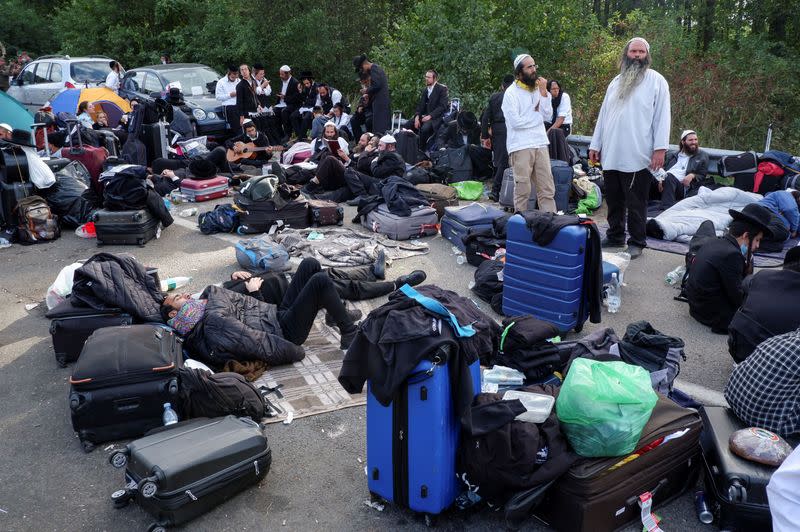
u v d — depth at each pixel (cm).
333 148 1065
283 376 467
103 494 354
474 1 1482
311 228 833
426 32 1532
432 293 353
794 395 328
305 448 391
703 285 534
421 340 299
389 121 1312
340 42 1952
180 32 2236
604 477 303
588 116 1738
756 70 1723
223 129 1458
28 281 682
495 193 996
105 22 2344
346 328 503
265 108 1459
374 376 308
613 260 613
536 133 752
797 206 784
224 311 470
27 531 326
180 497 316
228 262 723
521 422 311
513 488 310
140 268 518
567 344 420
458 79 1512
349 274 624
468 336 310
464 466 319
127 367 382
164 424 385
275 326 482
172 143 1227
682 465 338
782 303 418
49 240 819
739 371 352
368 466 334
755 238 552
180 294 497
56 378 480
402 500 323
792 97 1716
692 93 1720
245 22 2000
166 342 414
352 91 2030
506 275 545
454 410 311
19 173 818
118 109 1456
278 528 325
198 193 1013
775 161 878
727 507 306
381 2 2067
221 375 405
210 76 1617
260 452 347
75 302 493
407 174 1025
